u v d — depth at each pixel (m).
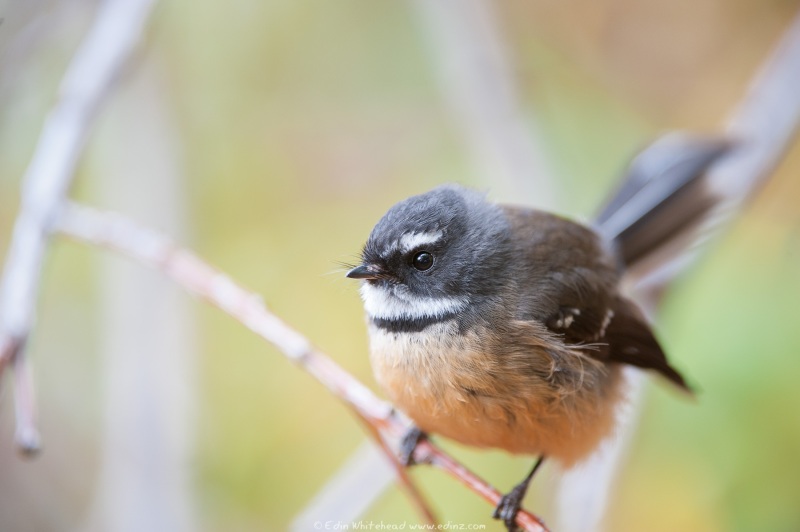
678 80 14.07
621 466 9.67
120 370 11.12
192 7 12.45
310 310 13.02
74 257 12.54
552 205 12.09
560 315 8.46
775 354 10.23
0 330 8.16
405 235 8.09
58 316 12.38
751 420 10.09
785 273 11.00
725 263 11.32
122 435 10.95
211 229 13.15
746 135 11.32
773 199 12.85
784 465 10.02
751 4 13.91
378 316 8.23
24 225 8.70
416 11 13.39
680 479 10.38
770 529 9.98
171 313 11.34
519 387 8.02
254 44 13.05
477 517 10.92
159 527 10.66
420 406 8.13
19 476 11.84
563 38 14.19
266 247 13.22
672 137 11.41
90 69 9.63
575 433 8.46
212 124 13.05
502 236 8.46
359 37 13.87
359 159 13.77
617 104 13.93
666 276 10.63
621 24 14.30
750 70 13.88
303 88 13.80
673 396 10.33
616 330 9.03
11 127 11.84
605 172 13.28
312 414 12.32
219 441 12.09
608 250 9.84
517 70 13.16
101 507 10.96
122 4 10.04
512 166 12.32
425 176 13.59
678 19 14.13
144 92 12.06
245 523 11.56
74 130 9.30
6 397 11.81
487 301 8.15
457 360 7.95
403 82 14.00
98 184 12.15
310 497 11.88
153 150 12.10
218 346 12.46
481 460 11.34
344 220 13.44
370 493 9.04
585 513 9.44
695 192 10.70
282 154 13.67
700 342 10.48
